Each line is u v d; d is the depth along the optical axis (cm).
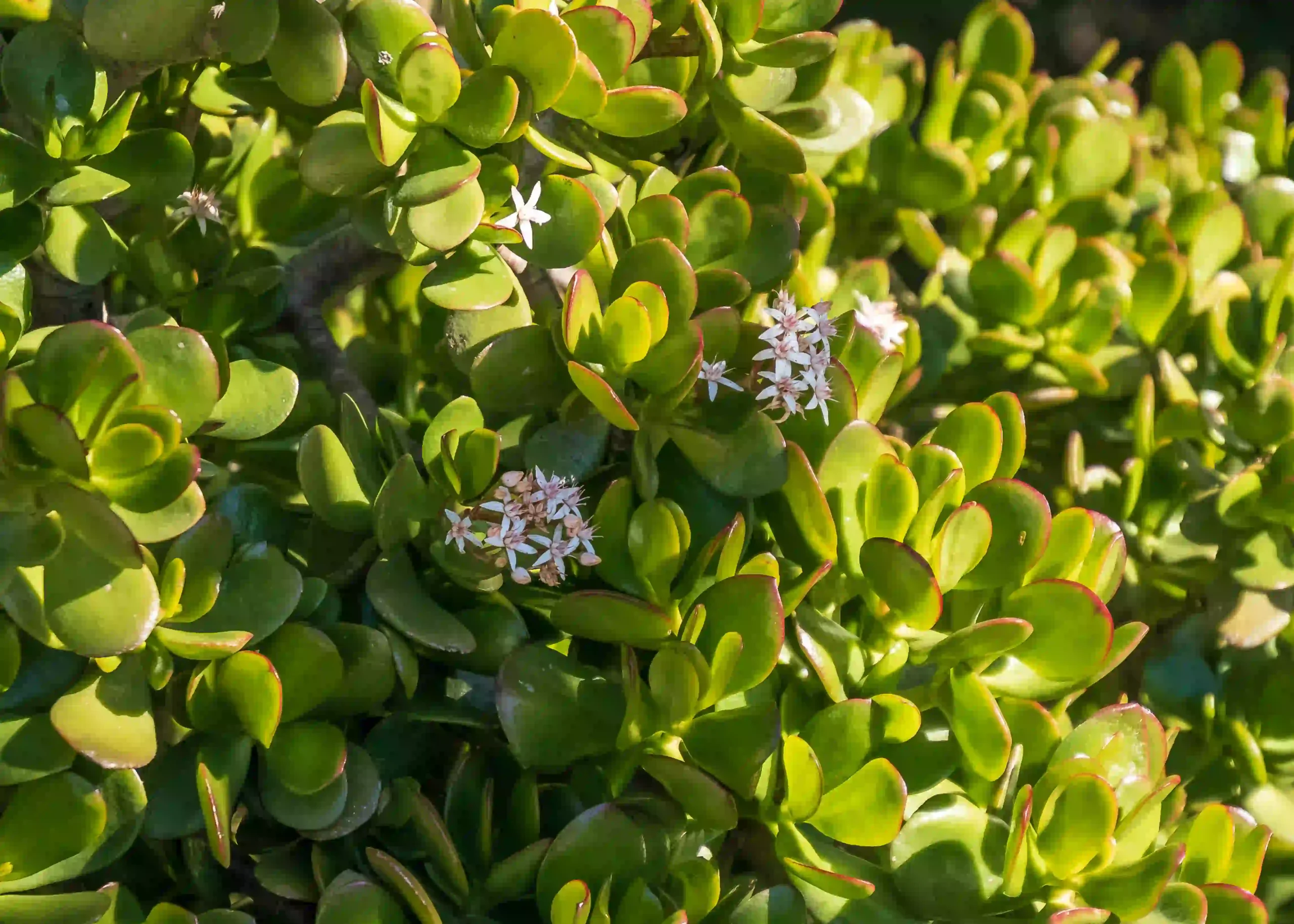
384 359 159
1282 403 158
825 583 152
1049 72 418
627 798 148
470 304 148
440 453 149
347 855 148
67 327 142
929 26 393
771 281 153
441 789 151
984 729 148
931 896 148
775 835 148
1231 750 158
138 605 143
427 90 146
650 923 145
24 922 143
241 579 146
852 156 169
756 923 147
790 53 152
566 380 150
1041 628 150
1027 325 164
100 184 146
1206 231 165
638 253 149
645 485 149
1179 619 161
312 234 157
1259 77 179
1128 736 150
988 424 151
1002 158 171
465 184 147
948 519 149
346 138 147
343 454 148
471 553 148
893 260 180
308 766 146
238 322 153
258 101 152
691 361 147
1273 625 157
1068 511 150
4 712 145
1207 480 160
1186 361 165
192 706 145
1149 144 174
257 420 148
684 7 152
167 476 143
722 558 148
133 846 149
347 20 147
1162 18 426
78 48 147
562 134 153
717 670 146
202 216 154
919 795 150
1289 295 162
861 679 150
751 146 154
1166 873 147
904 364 161
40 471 142
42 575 144
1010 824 149
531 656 147
